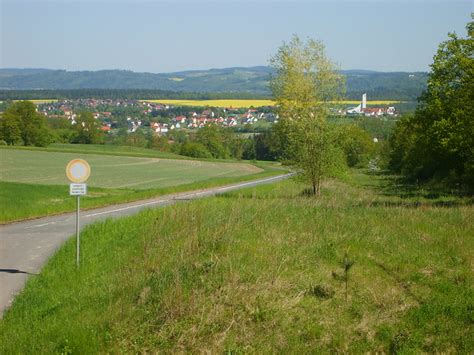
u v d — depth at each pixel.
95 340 9.50
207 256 13.66
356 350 9.38
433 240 15.88
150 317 10.28
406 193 38.75
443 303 10.91
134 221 20.41
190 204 24.00
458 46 42.41
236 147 137.62
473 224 17.95
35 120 121.81
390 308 10.85
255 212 19.69
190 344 9.54
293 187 42.59
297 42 52.47
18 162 81.06
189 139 151.62
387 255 14.34
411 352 9.17
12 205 31.75
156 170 79.31
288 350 9.37
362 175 73.25
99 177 66.50
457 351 9.23
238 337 9.76
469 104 38.00
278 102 51.78
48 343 9.36
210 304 10.64
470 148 37.75
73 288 12.29
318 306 10.86
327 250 14.36
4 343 9.52
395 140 74.62
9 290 12.52
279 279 11.90
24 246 17.72
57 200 36.03
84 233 18.31
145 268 13.10
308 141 33.88
